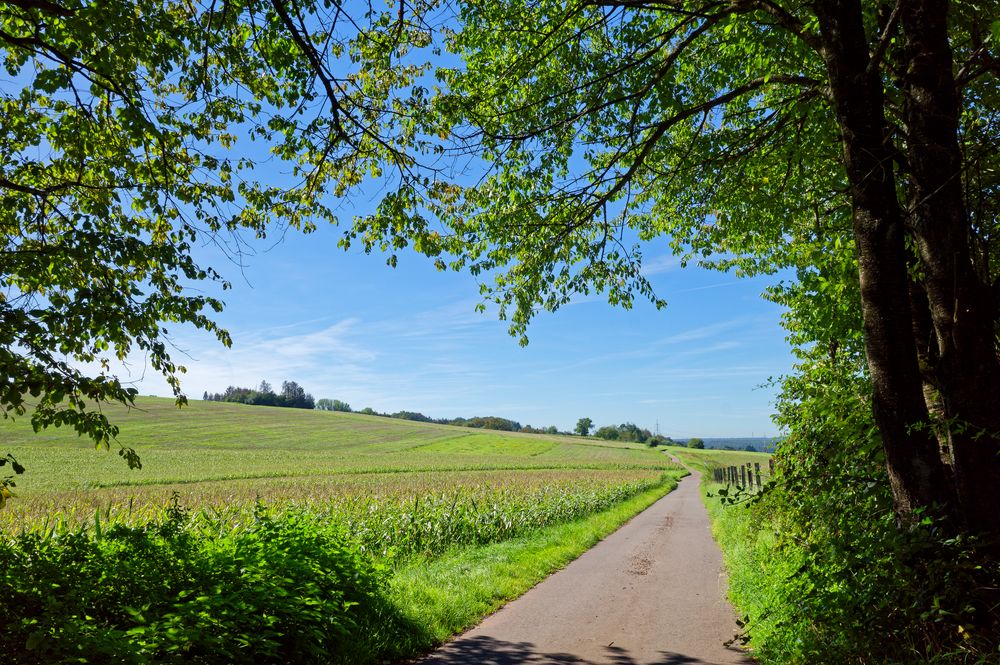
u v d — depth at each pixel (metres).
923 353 6.21
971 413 4.84
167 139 6.74
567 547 13.33
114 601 4.98
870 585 4.62
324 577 6.44
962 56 6.99
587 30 7.85
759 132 8.52
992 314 4.96
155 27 5.89
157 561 5.53
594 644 6.42
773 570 7.93
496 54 8.28
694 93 8.86
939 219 5.06
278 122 6.78
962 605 4.21
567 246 8.87
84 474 39.16
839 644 4.64
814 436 7.64
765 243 10.69
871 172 4.99
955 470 4.96
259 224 7.92
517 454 80.25
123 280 7.34
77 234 6.25
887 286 5.18
